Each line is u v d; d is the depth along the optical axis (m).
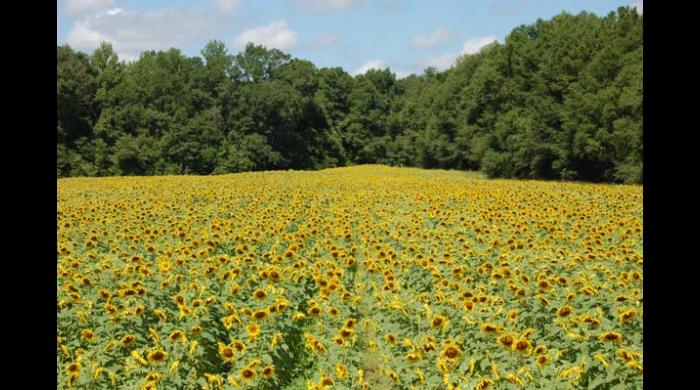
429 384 7.29
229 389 7.16
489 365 7.35
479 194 25.84
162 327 8.50
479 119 69.94
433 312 9.10
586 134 49.75
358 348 9.02
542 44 66.00
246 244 13.94
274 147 91.81
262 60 98.38
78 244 14.22
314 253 13.55
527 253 12.98
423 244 14.28
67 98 73.25
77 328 8.30
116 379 7.27
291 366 8.66
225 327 9.12
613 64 51.53
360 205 23.45
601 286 10.12
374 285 10.95
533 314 8.84
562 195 25.77
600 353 7.39
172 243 14.27
